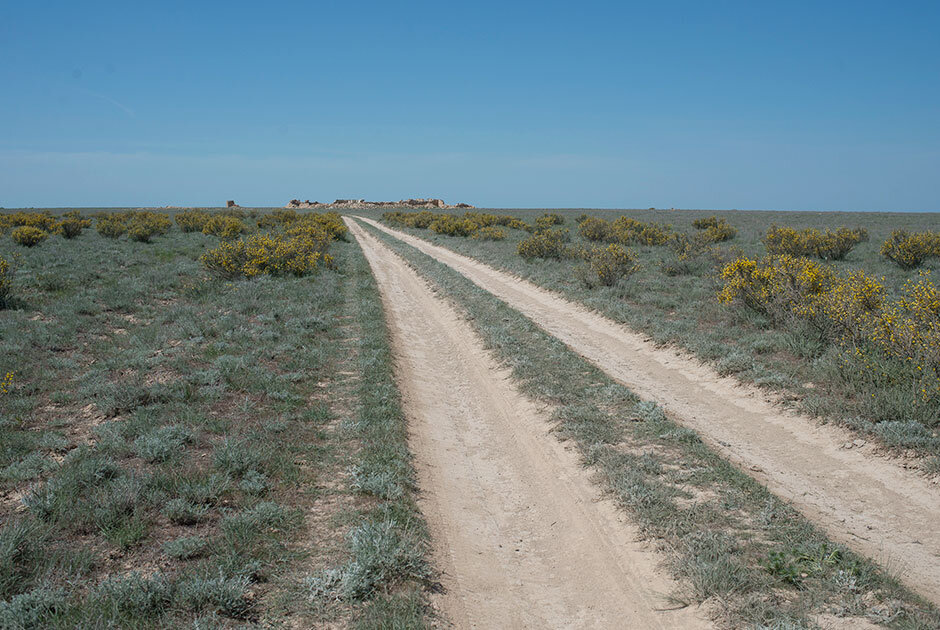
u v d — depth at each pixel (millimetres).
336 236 48469
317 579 4707
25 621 4035
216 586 4441
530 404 9602
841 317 10500
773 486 6602
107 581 4613
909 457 6887
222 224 43250
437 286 22891
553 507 6512
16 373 10078
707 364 11312
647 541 5480
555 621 4633
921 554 5223
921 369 8273
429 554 5395
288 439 7844
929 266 21469
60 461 6945
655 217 70938
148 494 5977
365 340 13258
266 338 13125
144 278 20578
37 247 29344
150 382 9961
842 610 4254
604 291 18906
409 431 8648
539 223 54594
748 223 56188
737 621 4230
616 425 8383
